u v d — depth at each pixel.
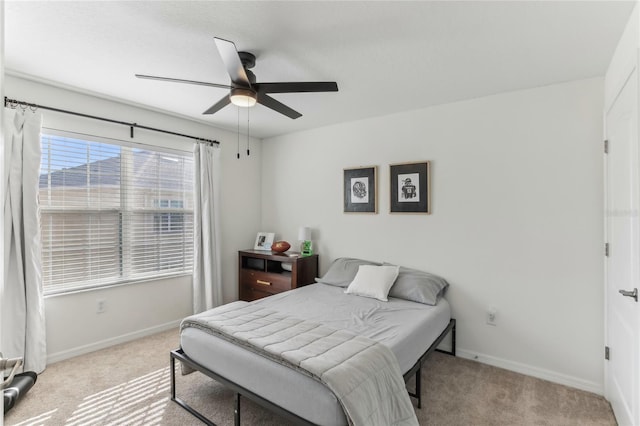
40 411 2.20
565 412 2.25
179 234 3.86
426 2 1.74
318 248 4.20
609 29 1.95
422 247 3.37
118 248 3.34
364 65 2.45
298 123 4.01
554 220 2.70
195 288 3.88
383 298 3.00
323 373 1.61
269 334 2.08
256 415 2.17
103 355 3.04
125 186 3.38
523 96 2.85
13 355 2.58
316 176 4.22
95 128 3.16
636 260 1.74
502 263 2.93
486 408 2.28
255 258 4.22
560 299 2.68
